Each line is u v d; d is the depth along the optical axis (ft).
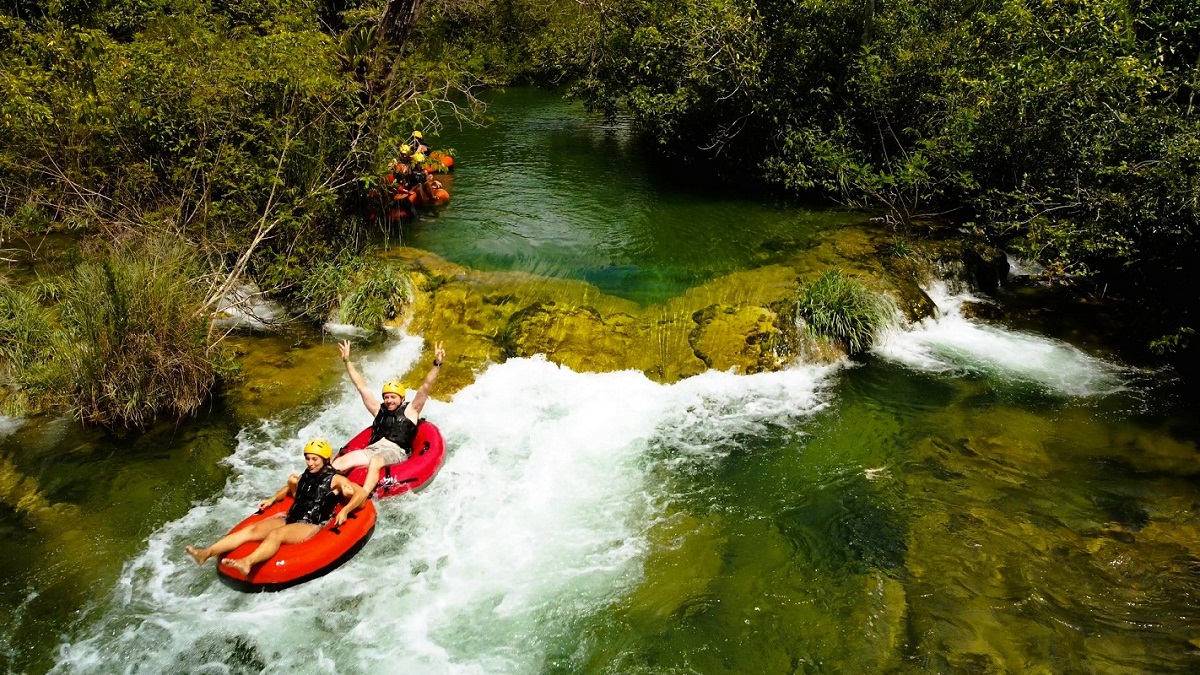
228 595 17.60
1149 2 32.17
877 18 42.09
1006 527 19.62
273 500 19.02
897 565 18.43
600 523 20.33
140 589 17.61
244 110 31.65
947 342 29.68
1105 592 17.29
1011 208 32.09
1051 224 31.19
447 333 28.99
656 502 21.16
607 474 22.36
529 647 16.35
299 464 22.16
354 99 33.86
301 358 27.55
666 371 27.25
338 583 18.04
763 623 16.80
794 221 38.65
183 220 31.14
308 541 17.99
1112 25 30.86
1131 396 25.63
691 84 44.93
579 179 46.55
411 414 22.04
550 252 34.53
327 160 32.53
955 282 33.42
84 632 16.42
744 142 45.55
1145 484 21.18
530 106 70.33
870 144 42.01
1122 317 31.04
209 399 24.90
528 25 81.20
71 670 15.49
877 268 32.30
